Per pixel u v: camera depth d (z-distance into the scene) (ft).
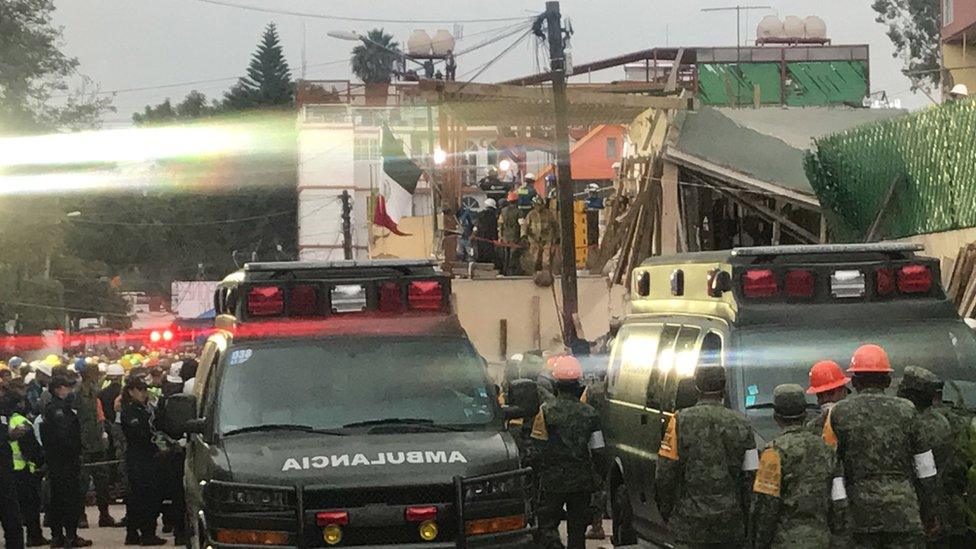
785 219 89.76
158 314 317.83
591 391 46.09
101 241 350.64
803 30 173.06
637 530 41.09
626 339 43.45
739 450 29.71
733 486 29.60
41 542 53.47
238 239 377.09
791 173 89.97
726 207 94.99
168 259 368.27
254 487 29.32
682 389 35.04
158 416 53.36
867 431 28.73
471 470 29.86
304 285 33.83
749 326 35.12
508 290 91.66
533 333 91.61
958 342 35.55
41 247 204.74
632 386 41.39
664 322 39.75
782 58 161.79
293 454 30.09
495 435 31.58
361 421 31.86
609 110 99.04
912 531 28.43
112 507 72.08
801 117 104.63
